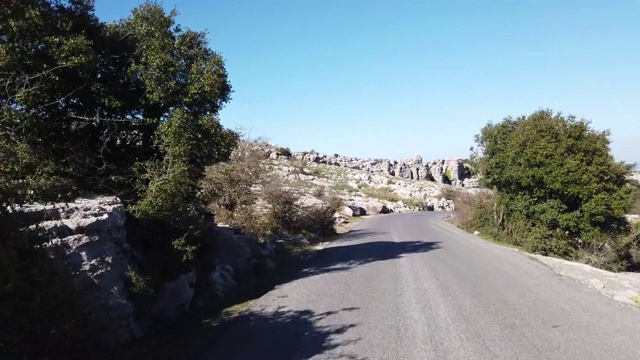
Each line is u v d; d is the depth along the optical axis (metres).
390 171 110.81
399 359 5.88
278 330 7.37
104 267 6.72
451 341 6.53
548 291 9.70
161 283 8.57
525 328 7.07
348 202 44.91
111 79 10.28
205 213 11.09
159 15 10.52
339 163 100.44
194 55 10.61
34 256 5.21
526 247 21.11
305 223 23.53
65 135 9.86
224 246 12.39
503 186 24.50
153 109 10.58
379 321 7.64
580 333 6.76
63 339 5.46
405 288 10.24
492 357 5.87
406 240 21.12
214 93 10.32
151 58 9.98
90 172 9.82
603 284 10.70
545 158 20.92
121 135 10.50
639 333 6.73
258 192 20.66
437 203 68.19
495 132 24.55
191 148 9.84
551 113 22.25
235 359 6.14
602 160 20.08
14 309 4.66
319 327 7.43
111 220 7.16
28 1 8.94
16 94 8.59
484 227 25.92
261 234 17.88
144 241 9.15
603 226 20.62
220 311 9.04
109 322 6.58
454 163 122.81
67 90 9.48
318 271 13.01
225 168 18.56
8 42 8.84
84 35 9.73
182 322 8.27
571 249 20.47
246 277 12.47
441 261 14.14
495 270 12.33
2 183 5.34
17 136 8.48
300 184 36.12
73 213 6.82
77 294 5.73
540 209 21.39
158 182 9.07
